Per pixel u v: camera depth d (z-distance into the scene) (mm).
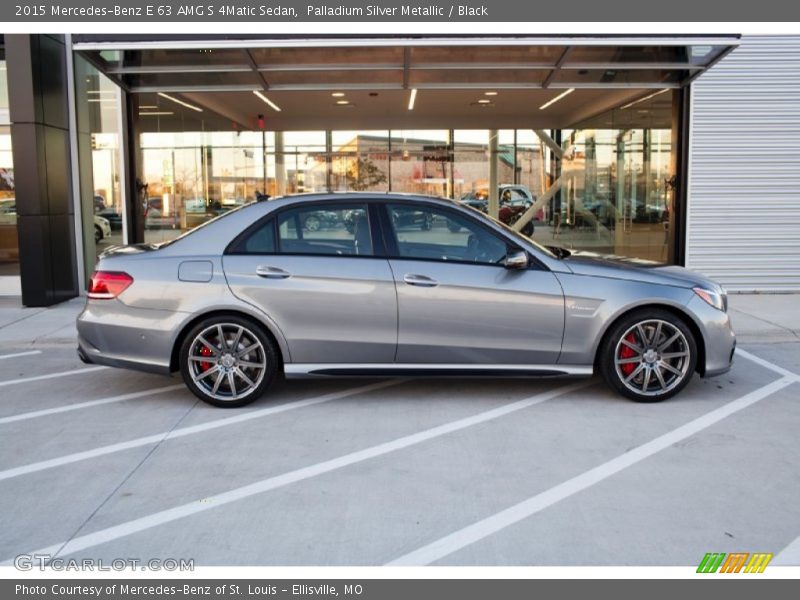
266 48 9438
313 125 17781
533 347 5945
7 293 11461
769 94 11125
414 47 9406
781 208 11336
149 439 5277
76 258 11484
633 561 3545
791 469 4648
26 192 10297
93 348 6004
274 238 5984
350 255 5941
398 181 17969
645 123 12875
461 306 5871
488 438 5238
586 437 5250
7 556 3619
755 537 3770
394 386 6648
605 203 15352
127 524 3936
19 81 10062
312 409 5973
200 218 14789
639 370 6020
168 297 5852
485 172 17922
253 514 4039
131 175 11398
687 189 11297
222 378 5973
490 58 10102
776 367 7301
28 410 6016
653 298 5918
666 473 4582
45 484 4469
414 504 4148
